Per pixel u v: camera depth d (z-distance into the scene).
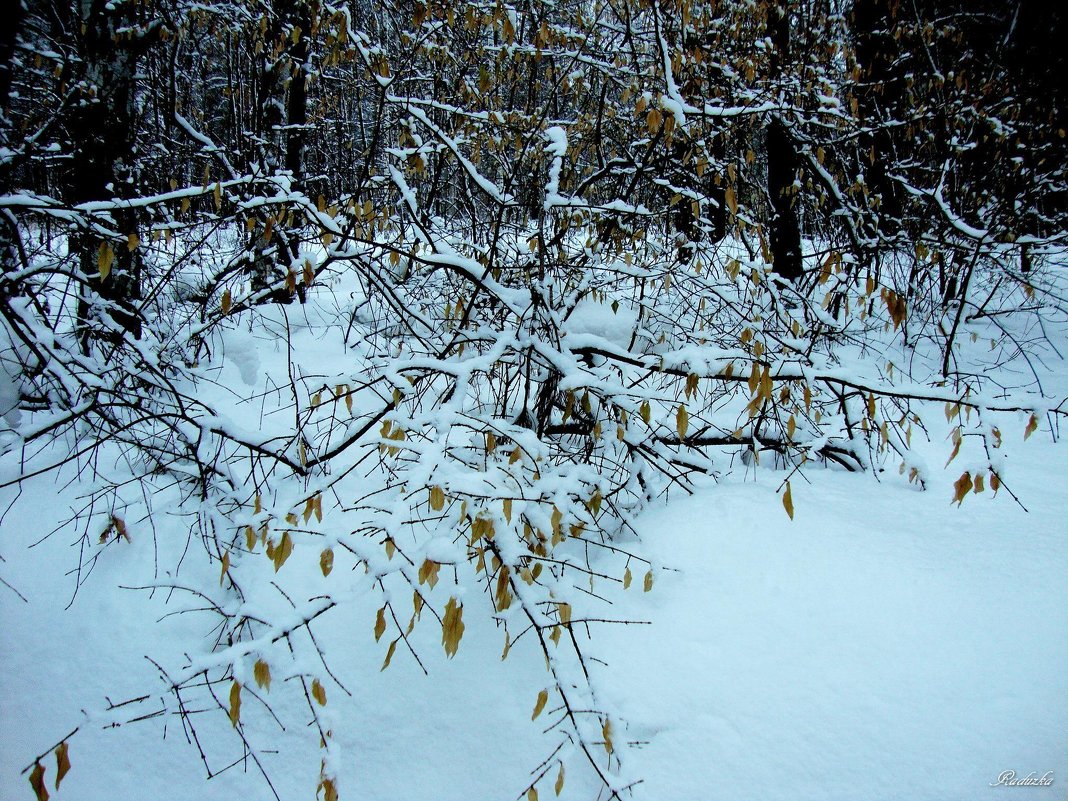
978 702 2.32
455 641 2.14
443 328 4.32
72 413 3.44
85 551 3.63
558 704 2.66
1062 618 2.59
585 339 3.95
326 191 6.89
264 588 3.36
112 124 4.73
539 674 2.80
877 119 6.59
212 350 5.53
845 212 5.57
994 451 2.72
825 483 3.81
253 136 6.00
